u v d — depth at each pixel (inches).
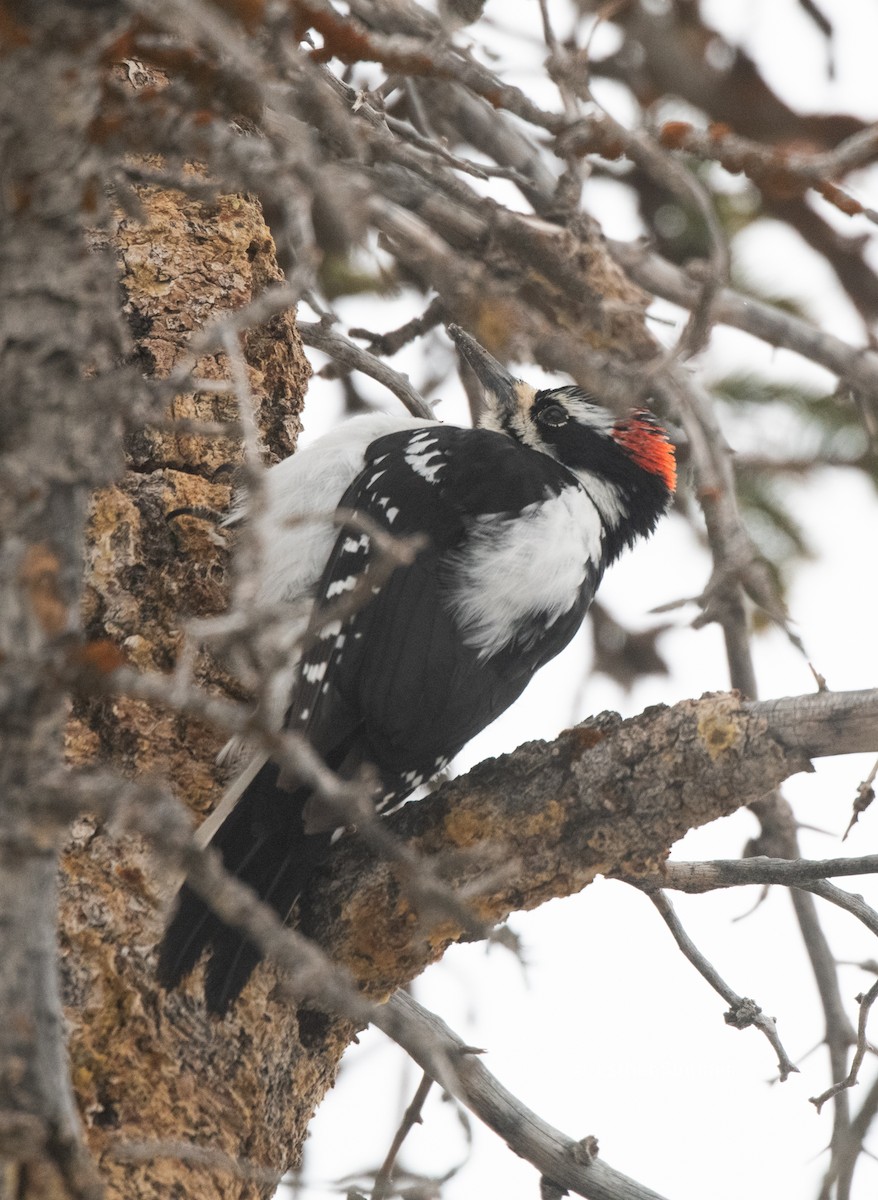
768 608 344.5
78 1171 158.4
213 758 286.2
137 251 325.1
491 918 279.3
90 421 164.2
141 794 150.3
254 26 180.1
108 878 262.5
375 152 265.6
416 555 325.7
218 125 178.7
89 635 287.7
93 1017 250.7
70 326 163.9
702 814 271.1
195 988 262.5
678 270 449.7
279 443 341.4
